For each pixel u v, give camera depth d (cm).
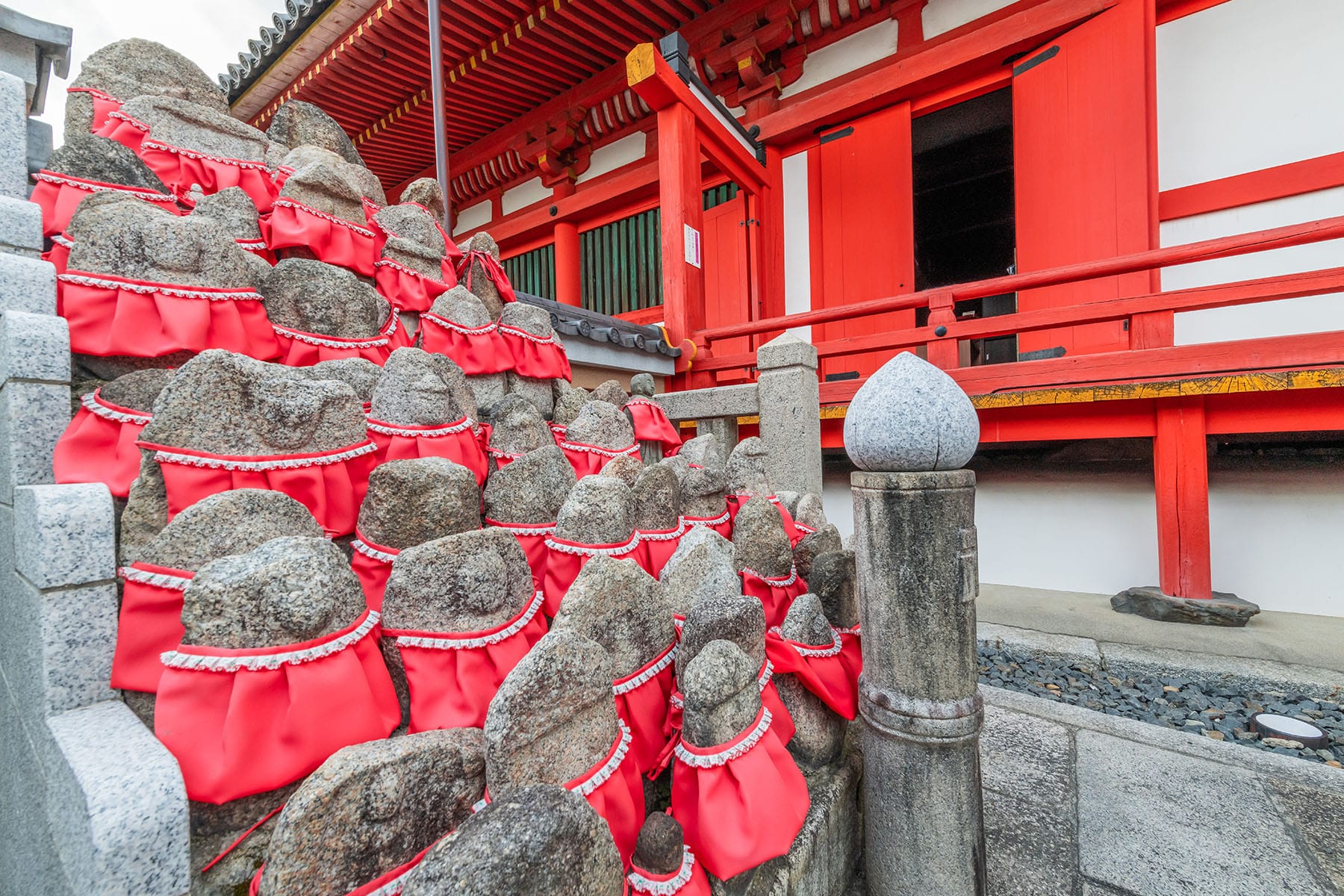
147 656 136
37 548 134
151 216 188
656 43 859
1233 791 277
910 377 190
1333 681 405
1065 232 684
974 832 189
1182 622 500
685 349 665
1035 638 513
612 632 181
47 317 164
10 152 202
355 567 176
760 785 159
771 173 906
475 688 155
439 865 103
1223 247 458
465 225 1310
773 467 514
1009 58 727
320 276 237
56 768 122
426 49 809
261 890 106
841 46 855
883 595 194
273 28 823
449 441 216
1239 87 626
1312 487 532
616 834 150
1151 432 518
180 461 150
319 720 128
